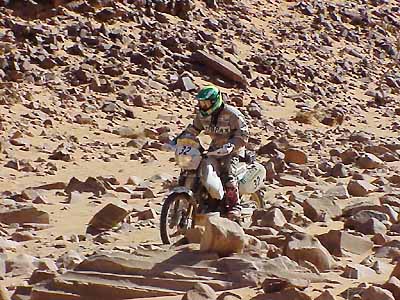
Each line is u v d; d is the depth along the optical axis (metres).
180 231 11.19
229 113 11.62
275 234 10.79
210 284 8.06
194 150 11.44
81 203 15.30
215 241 8.78
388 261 9.65
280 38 41.06
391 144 24.95
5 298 8.07
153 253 8.82
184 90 31.69
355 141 26.55
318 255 8.95
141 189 16.86
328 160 21.23
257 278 8.19
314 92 36.25
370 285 7.98
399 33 48.88
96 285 8.11
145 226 12.88
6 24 33.00
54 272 8.83
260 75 35.97
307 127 30.12
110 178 17.56
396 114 35.62
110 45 33.41
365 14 48.38
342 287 8.14
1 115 24.58
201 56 34.22
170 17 38.03
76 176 18.66
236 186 11.76
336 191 15.05
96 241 11.84
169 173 19.55
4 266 9.82
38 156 21.03
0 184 17.42
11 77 28.91
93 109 27.50
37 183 17.77
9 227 13.09
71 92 28.78
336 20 46.12
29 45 31.62
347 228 11.69
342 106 34.84
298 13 45.25
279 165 19.28
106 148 22.77
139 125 26.62
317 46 41.84
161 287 8.12
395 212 12.55
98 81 29.94
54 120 25.55
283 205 13.54
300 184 17.39
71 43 32.88
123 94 29.41
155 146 23.30
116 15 35.94
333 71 39.56
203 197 11.45
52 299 8.07
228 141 11.62
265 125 28.84
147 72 32.12
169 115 28.48
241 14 42.09
